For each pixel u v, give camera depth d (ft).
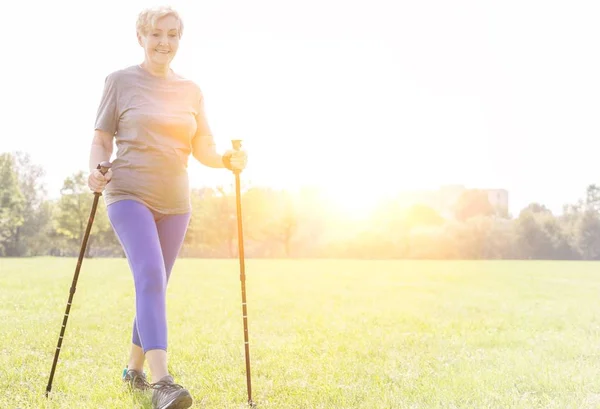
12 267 79.71
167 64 13.48
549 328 26.71
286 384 14.70
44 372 15.61
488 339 22.61
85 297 37.55
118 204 13.01
